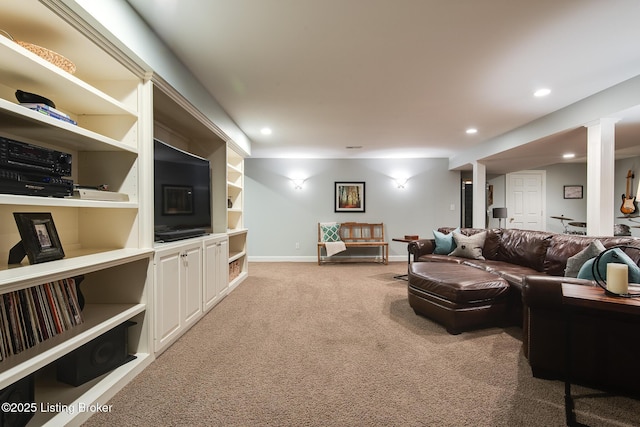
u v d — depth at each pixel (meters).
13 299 1.22
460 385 1.58
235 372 1.72
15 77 1.33
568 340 1.40
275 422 1.30
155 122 2.70
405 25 1.80
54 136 1.48
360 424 1.29
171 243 2.18
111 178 1.84
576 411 1.36
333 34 1.89
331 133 4.24
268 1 1.58
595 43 1.98
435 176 6.20
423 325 2.47
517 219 7.22
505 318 2.44
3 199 1.05
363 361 1.85
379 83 2.61
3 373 1.04
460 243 3.85
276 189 6.13
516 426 1.27
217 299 3.01
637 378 1.46
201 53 2.10
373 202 6.19
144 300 1.81
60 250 1.47
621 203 6.13
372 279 4.31
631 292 1.32
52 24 1.31
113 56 1.57
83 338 1.36
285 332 2.32
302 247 6.13
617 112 2.63
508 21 1.76
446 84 2.63
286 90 2.75
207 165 3.06
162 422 1.30
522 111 3.33
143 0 1.56
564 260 2.62
